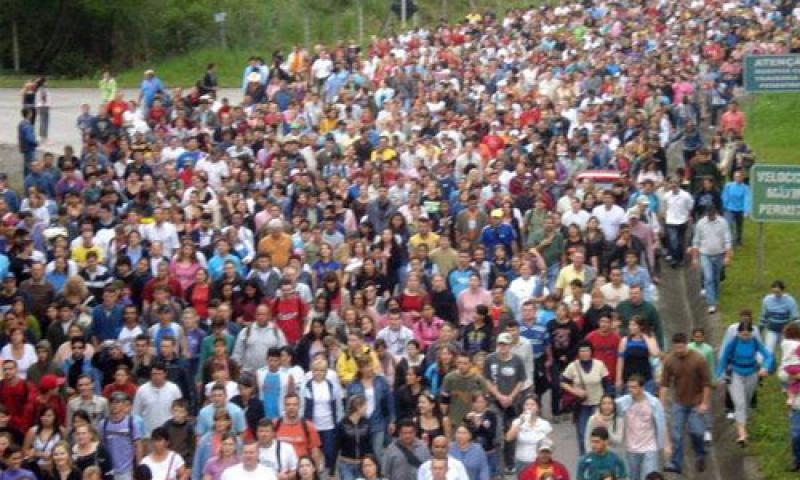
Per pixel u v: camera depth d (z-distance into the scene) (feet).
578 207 208.64
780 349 165.07
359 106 308.60
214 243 195.00
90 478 127.65
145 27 495.41
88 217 204.33
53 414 142.61
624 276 177.78
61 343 167.84
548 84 330.34
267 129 273.95
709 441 156.87
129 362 157.79
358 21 512.22
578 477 133.28
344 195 225.15
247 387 145.07
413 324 169.27
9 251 189.78
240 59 478.59
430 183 219.61
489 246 204.23
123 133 266.77
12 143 315.78
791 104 319.27
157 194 214.48
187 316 163.94
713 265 199.52
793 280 210.38
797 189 165.99
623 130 280.31
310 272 189.67
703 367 149.07
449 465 128.88
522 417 142.92
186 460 141.38
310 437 138.21
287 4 515.50
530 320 167.02
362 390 147.02
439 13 551.18
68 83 447.83
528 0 557.33
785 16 437.58
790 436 156.87
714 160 246.68
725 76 342.23
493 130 269.44
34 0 486.79
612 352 155.63
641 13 458.91
